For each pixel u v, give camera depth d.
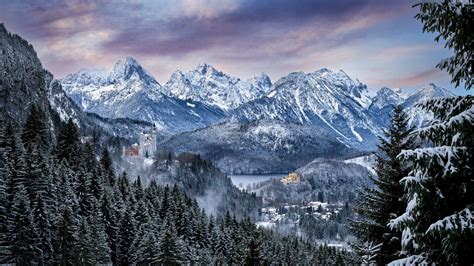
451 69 14.27
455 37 13.73
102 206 92.25
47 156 104.31
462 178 13.72
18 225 67.88
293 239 167.25
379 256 24.50
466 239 12.86
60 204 84.44
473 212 13.11
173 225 104.50
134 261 87.06
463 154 13.30
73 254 71.88
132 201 108.94
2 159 87.69
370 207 25.83
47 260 71.56
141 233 91.62
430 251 14.25
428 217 13.97
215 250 113.31
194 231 115.62
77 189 94.19
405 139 24.58
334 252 137.00
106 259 79.94
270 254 112.75
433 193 13.58
